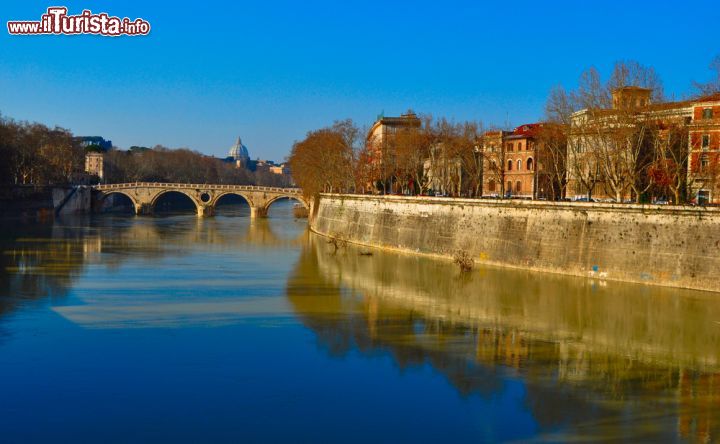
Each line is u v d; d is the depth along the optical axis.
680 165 87.62
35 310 65.50
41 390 43.78
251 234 158.50
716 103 97.56
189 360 50.44
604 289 79.56
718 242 77.06
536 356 53.06
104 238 138.88
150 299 72.25
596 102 101.25
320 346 54.72
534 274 91.50
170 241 136.75
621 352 54.34
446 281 86.56
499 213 102.06
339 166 174.12
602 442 37.94
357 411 41.69
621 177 93.88
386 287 82.06
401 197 124.94
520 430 39.41
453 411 41.91
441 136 157.00
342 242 132.12
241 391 44.50
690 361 52.31
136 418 39.91
